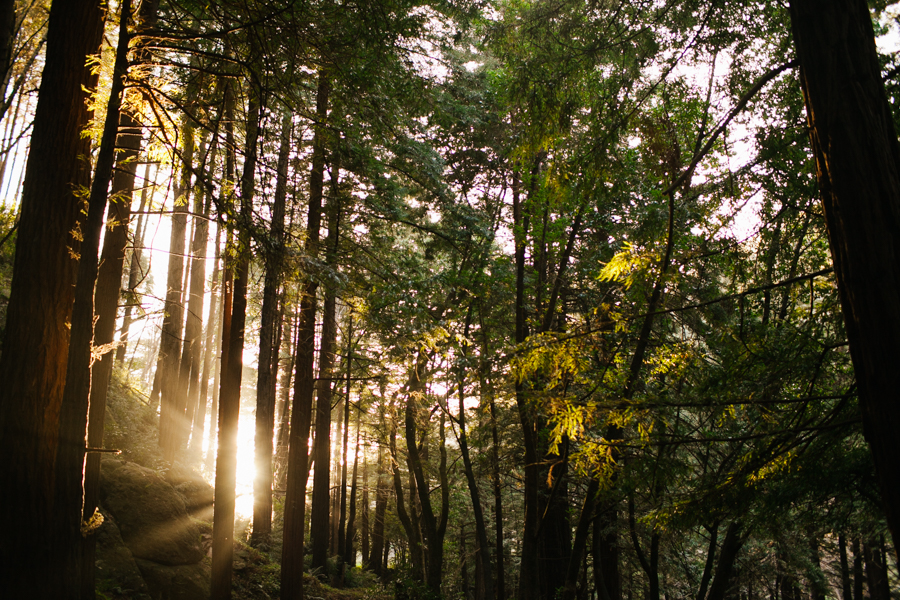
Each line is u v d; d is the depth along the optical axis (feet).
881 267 10.90
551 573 44.01
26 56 31.78
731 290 23.63
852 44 11.94
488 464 43.93
